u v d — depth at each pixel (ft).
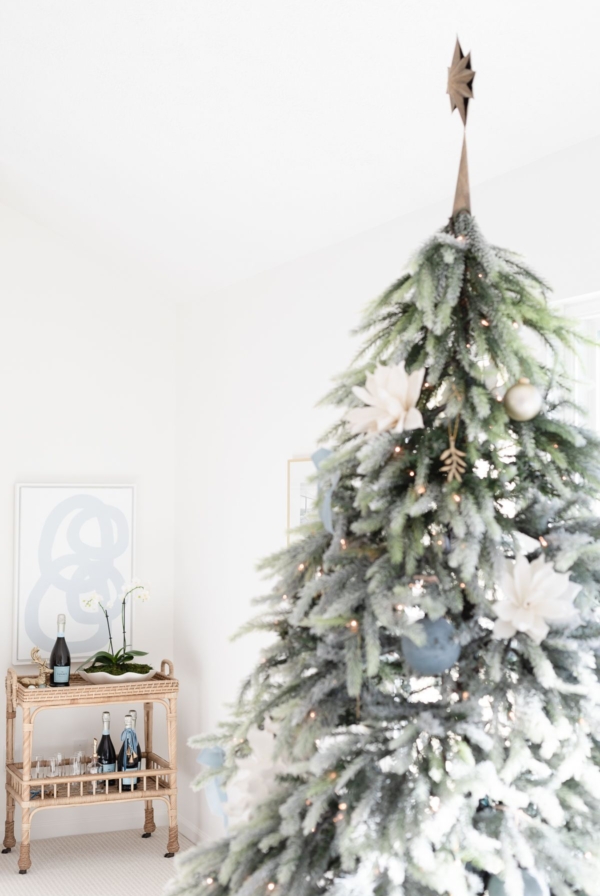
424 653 3.96
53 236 14.88
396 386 4.20
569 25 6.77
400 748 3.95
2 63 10.08
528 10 6.75
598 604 4.30
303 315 11.91
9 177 13.12
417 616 4.48
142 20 8.53
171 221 12.57
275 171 10.28
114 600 14.87
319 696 4.18
